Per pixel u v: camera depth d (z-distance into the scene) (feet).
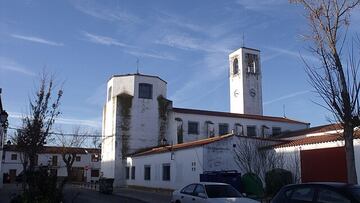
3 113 81.15
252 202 45.75
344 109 45.39
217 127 174.09
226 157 104.27
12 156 225.56
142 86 173.68
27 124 64.34
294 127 189.26
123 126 168.25
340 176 86.28
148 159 138.10
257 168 83.10
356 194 29.96
